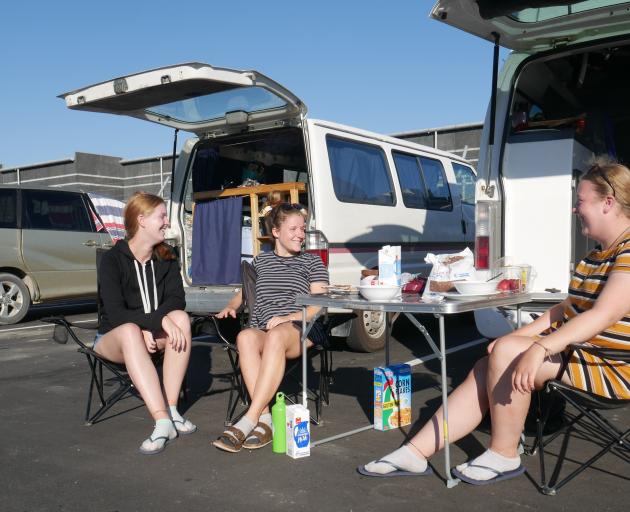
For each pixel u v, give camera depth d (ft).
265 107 18.35
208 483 9.82
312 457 10.84
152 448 11.11
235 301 13.93
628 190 9.21
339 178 19.03
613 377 8.98
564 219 14.23
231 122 18.93
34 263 28.48
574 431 11.90
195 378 16.84
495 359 9.37
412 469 9.84
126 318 12.10
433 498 9.08
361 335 19.45
